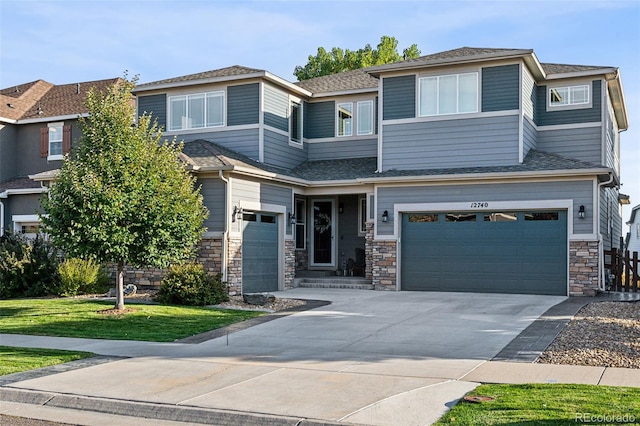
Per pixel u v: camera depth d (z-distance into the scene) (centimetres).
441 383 876
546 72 2248
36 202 2584
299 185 2277
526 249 1952
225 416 769
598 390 793
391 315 1530
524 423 658
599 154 2188
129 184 1503
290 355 1108
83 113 2811
